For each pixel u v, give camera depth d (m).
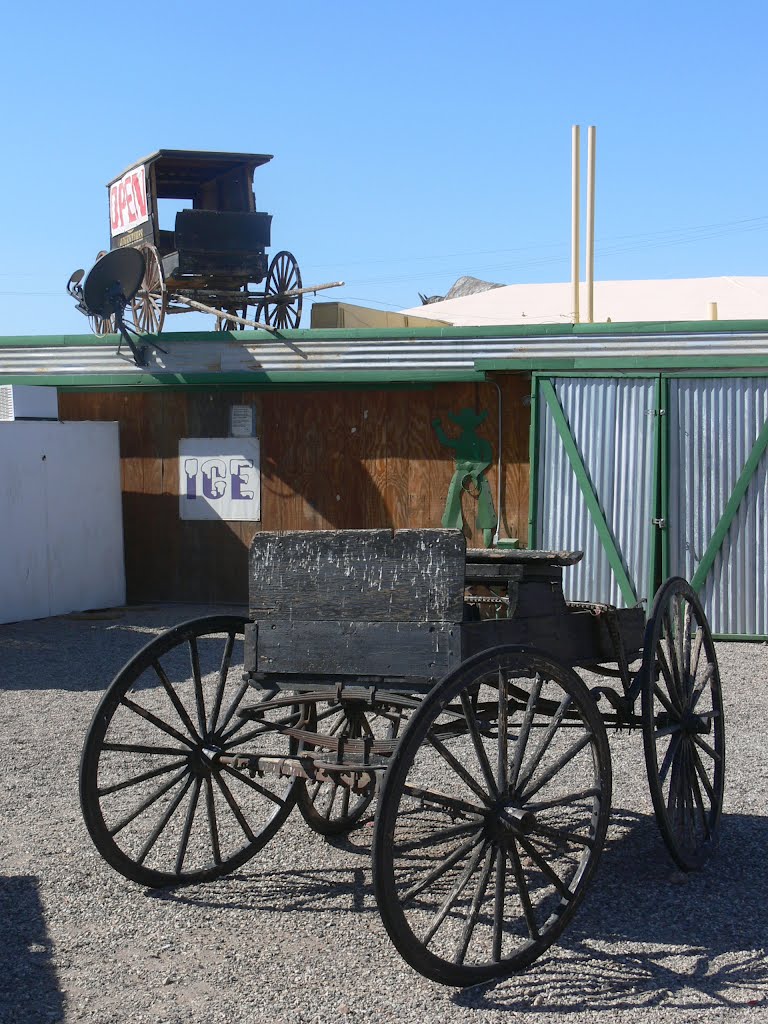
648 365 11.62
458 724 4.78
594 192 14.69
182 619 12.80
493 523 12.60
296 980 4.22
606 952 4.43
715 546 11.43
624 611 5.30
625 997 4.06
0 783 6.71
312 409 13.27
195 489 13.80
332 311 14.27
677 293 27.83
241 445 13.56
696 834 5.45
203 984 4.19
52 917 4.80
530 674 4.38
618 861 5.41
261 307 16.44
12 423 12.65
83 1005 4.04
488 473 12.61
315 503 13.33
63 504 13.19
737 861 5.41
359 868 5.38
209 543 13.80
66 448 13.23
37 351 13.87
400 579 4.50
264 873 5.32
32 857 5.49
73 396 14.24
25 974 4.28
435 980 4.04
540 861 4.38
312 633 4.66
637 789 6.53
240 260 15.52
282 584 4.74
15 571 12.67
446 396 12.73
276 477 13.46
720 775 5.68
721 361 11.40
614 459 11.74
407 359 12.52
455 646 4.36
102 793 4.88
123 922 4.75
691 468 11.50
